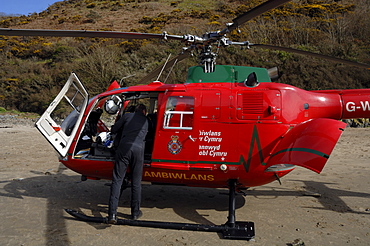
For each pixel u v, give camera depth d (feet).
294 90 15.15
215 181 15.29
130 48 98.78
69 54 102.37
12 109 83.41
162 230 13.82
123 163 14.34
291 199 18.34
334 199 18.25
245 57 84.02
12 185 20.35
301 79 77.66
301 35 97.55
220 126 14.75
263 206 17.13
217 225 14.26
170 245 12.41
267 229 13.99
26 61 107.04
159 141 15.06
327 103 15.51
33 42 120.78
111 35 13.76
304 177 23.48
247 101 14.76
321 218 15.31
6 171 24.41
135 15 147.84
